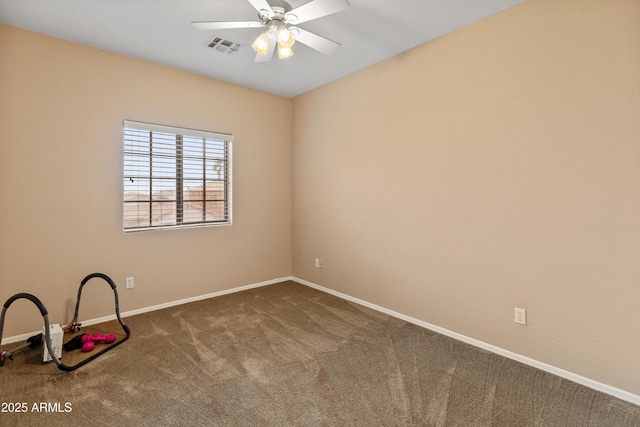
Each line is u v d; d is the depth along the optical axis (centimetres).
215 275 386
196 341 270
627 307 192
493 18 246
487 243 254
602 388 202
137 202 329
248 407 187
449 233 279
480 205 257
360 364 234
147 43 290
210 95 373
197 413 181
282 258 450
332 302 367
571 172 211
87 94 294
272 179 435
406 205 312
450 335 280
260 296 387
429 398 196
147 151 334
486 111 251
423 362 237
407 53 306
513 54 235
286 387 206
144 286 333
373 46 297
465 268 269
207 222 382
